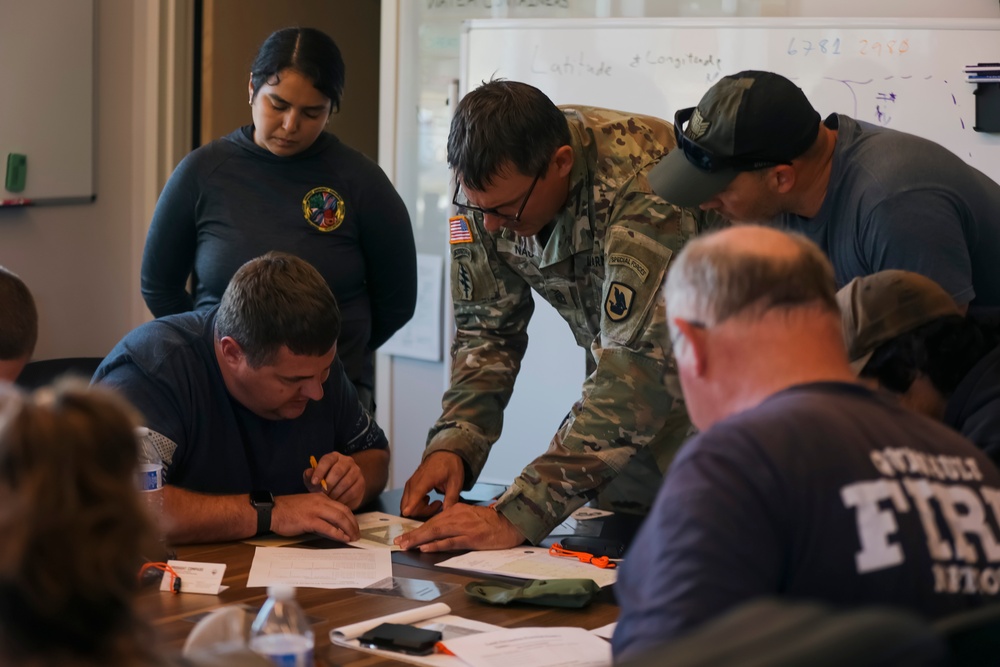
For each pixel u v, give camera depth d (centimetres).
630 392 191
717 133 177
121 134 400
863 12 341
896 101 327
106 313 402
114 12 392
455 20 395
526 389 377
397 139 410
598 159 202
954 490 103
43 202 370
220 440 203
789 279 107
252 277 192
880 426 104
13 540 72
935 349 138
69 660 74
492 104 188
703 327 108
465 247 225
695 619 88
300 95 248
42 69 364
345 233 264
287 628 127
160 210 265
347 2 483
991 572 101
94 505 74
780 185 182
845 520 96
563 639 146
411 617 152
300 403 200
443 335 404
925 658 67
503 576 175
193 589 162
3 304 181
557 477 192
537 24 364
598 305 217
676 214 195
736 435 100
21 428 74
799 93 181
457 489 211
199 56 416
